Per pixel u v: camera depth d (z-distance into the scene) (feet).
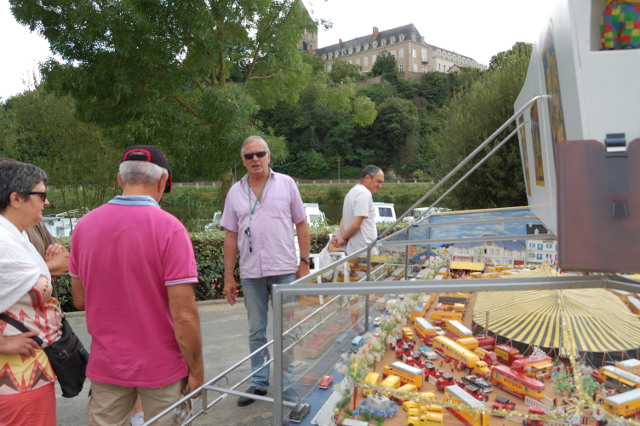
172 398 6.08
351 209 12.67
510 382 4.41
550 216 6.24
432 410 4.51
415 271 9.13
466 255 9.21
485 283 4.16
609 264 2.95
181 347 5.98
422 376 4.76
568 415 4.00
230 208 11.33
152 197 6.43
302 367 4.87
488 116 32.53
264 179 11.12
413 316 5.42
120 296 5.85
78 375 6.77
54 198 58.85
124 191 6.40
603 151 3.01
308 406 4.82
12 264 5.95
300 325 4.85
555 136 4.65
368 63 433.48
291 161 309.83
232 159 30.32
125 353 5.90
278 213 10.89
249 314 11.15
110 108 30.73
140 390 6.10
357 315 5.23
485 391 4.48
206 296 23.31
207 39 29.53
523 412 4.16
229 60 35.40
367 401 4.74
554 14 4.02
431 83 378.73
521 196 31.68
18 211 6.35
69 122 46.01
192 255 6.07
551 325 4.31
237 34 32.12
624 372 3.80
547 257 8.50
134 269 5.82
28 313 6.15
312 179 300.61
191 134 31.22
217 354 15.21
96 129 46.09
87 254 5.95
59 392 12.94
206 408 5.95
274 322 4.80
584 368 4.04
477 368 4.67
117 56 28.50
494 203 32.83
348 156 312.29
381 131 309.01
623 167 2.97
